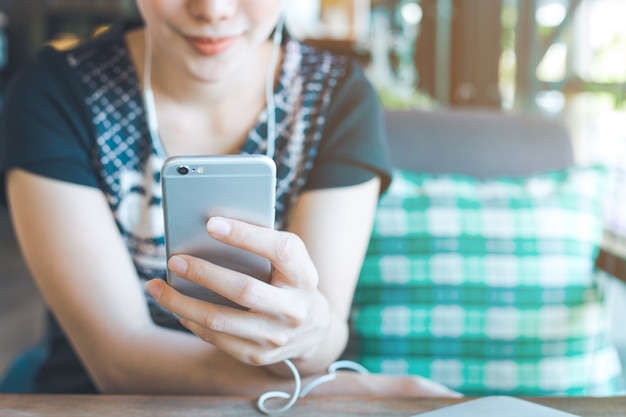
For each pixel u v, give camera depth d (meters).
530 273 1.36
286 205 1.12
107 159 1.06
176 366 0.94
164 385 0.94
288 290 0.71
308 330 0.77
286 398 0.80
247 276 0.69
